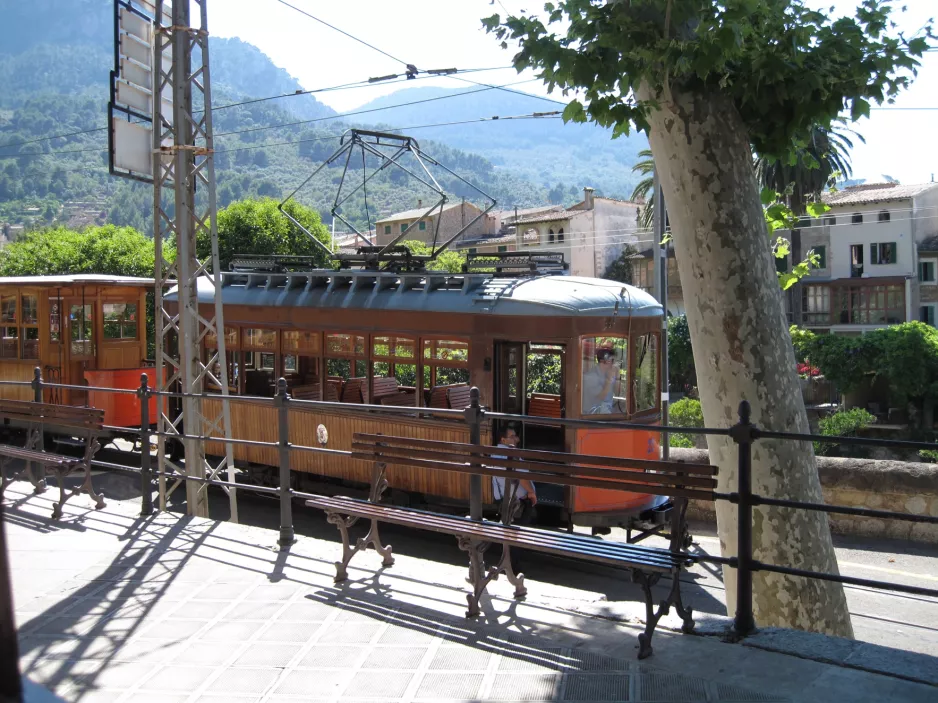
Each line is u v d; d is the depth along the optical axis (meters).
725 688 3.80
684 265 6.21
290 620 5.00
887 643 6.95
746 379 5.91
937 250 41.91
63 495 7.61
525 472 5.03
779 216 8.29
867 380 33.69
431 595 5.38
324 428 11.33
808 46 5.66
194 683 4.18
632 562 4.37
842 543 9.70
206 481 7.51
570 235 50.97
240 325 12.41
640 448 9.91
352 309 11.05
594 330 9.48
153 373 14.66
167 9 10.14
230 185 136.62
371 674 4.22
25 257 33.91
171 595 5.49
